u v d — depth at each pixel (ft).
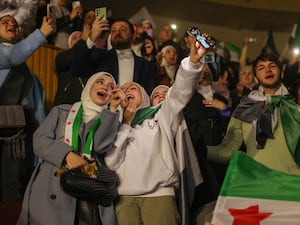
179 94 13.79
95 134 13.71
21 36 18.89
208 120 16.58
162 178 13.79
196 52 13.48
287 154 14.70
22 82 16.46
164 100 14.26
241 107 15.42
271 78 15.43
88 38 16.62
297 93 16.01
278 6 35.17
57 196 13.42
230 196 13.15
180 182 14.02
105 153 13.98
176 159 14.08
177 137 14.23
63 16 21.53
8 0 18.97
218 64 21.63
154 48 21.58
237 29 35.73
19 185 15.61
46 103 20.65
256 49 35.68
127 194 13.80
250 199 13.07
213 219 12.95
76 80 16.89
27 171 16.22
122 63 17.11
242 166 13.51
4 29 16.69
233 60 30.22
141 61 17.34
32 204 13.44
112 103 13.91
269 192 13.14
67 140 13.76
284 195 13.07
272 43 34.14
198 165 14.15
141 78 17.15
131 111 14.53
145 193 13.75
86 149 13.66
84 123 14.05
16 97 16.30
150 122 14.30
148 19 26.45
